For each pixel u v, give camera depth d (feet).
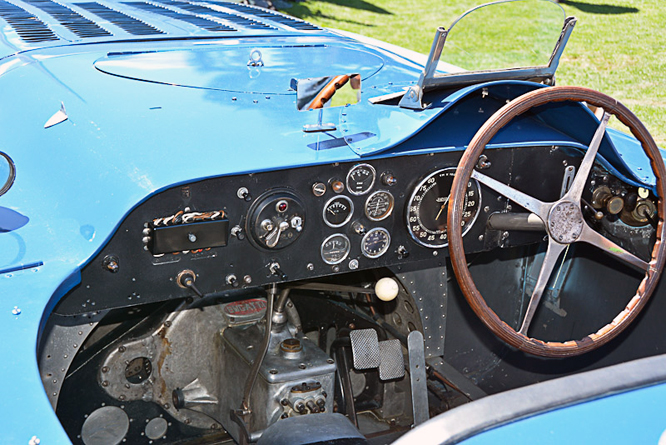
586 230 5.84
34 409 3.44
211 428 7.06
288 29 9.12
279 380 5.98
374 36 31.58
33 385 3.57
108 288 5.10
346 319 7.57
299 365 6.13
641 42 29.40
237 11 10.66
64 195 5.12
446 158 5.99
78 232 4.81
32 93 6.46
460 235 5.37
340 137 5.72
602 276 7.45
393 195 5.92
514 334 5.69
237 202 5.33
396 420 7.56
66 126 5.79
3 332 3.90
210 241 5.25
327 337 7.81
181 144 5.41
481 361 8.39
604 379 2.98
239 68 7.10
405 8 37.99
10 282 4.32
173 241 5.12
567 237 5.78
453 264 5.45
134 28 8.54
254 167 5.20
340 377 7.07
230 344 6.48
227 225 5.27
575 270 7.72
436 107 5.80
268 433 4.40
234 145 5.46
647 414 2.88
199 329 6.64
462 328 8.16
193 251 5.30
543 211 5.65
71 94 6.22
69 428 6.44
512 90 6.12
